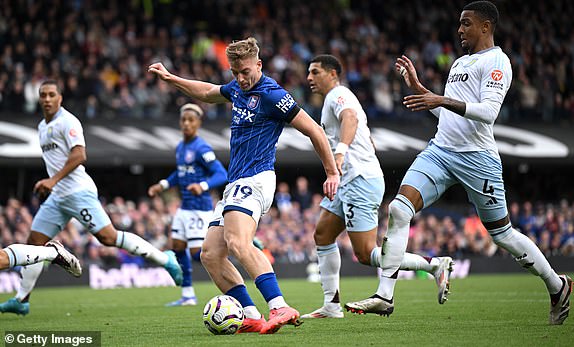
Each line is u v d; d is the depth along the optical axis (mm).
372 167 15953
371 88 46875
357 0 54938
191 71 44625
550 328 13555
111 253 34438
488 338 12195
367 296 23219
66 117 18141
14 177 42219
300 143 42500
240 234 12508
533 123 46969
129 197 43812
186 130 22016
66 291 29000
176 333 13711
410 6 55344
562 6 56156
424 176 13969
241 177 12906
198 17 51219
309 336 12625
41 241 18500
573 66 52750
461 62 14039
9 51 41094
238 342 11930
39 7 44469
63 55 42406
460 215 46156
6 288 30266
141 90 42531
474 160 13820
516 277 34625
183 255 21844
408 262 14172
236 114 13109
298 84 45438
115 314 18438
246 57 12805
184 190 22016
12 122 39281
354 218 15844
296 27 50656
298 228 38531
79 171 18422
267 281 12508
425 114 46219
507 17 54188
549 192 49062
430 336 12523
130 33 45531
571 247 40656
